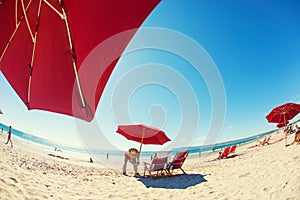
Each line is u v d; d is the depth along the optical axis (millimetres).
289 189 3268
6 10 1255
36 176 4766
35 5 1274
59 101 1299
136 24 1222
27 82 1356
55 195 3514
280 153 6883
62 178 5562
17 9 1280
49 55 1281
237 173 5438
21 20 1297
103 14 1241
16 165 5395
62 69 1274
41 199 3023
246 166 6172
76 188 4578
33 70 1331
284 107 10047
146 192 4605
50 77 1300
